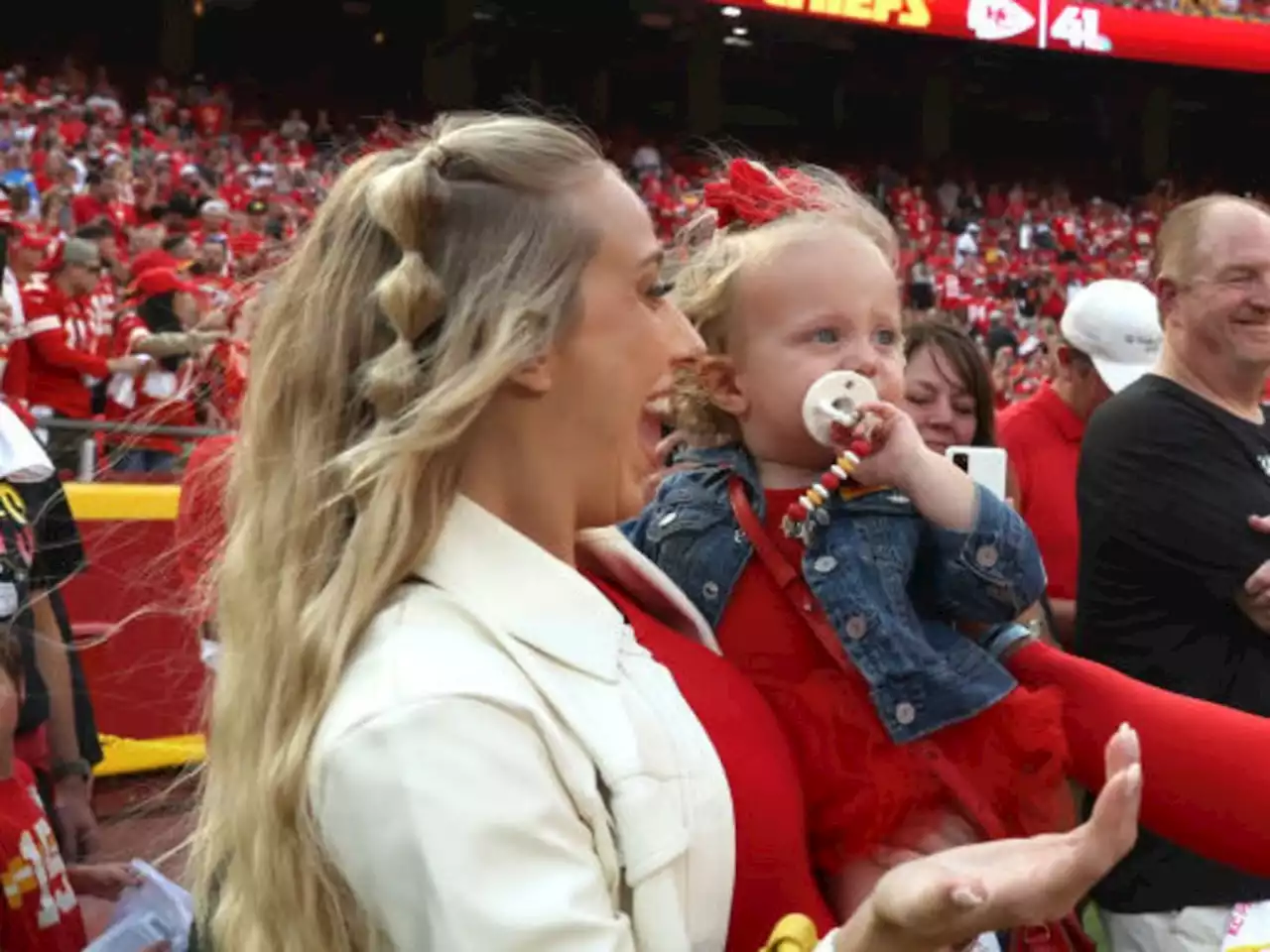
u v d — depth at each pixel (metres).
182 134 14.64
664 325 0.97
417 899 0.78
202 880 0.97
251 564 0.91
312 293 0.93
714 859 0.93
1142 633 1.95
